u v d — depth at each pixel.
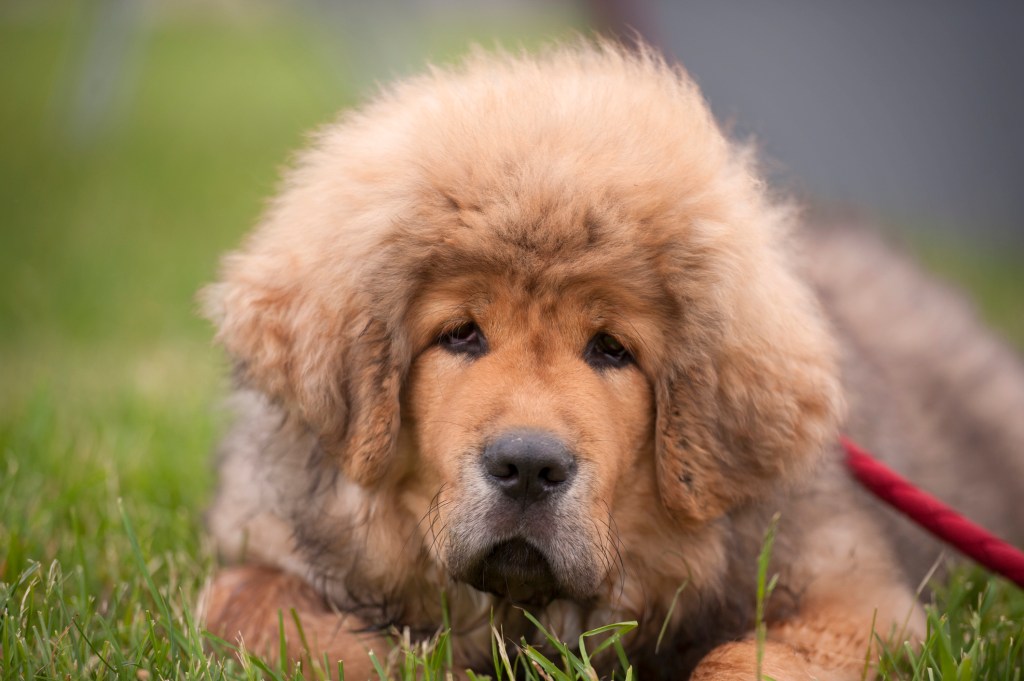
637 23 13.27
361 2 18.52
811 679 3.87
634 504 4.13
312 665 3.88
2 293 10.15
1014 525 6.46
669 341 3.96
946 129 16.27
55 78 26.48
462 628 4.37
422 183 3.92
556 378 3.82
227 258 4.50
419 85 4.55
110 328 9.55
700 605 4.25
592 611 4.29
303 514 4.35
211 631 4.29
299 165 4.52
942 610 4.88
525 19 40.16
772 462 4.06
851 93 16.12
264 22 41.50
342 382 3.98
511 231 3.78
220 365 5.78
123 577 4.82
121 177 16.42
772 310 4.05
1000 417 6.56
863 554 4.57
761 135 8.40
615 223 3.80
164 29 42.16
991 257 13.87
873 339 6.29
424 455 3.98
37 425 6.21
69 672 3.71
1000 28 15.84
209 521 5.13
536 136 3.93
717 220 3.98
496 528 3.72
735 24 15.71
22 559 4.71
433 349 3.97
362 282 3.92
